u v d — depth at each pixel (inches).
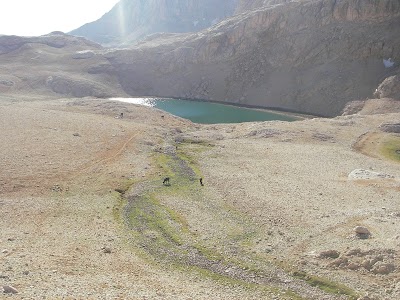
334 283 1405.0
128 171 2888.8
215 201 2333.9
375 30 6811.0
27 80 7588.6
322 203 2212.1
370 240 1642.5
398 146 3663.9
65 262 1498.5
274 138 3880.4
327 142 3777.1
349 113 5693.9
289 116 6033.5
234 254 1672.0
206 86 7775.6
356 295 1328.7
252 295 1350.9
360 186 2527.1
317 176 2768.2
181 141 3846.0
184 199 2389.3
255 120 5802.2
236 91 7406.5
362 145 3690.9
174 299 1141.1
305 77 6894.7
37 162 2918.3
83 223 2021.4
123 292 1166.3
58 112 4532.5
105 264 1530.5
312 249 1647.4
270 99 6899.6
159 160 3206.2
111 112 4810.5
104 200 2372.0
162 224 2028.8
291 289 1403.8
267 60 7519.7
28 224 1968.5
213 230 1932.8
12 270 1312.7
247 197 2338.8
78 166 2930.6
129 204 2333.9
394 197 2311.8
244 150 3474.4
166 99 7667.3
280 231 1865.2
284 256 1616.6
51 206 2236.7
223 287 1419.8
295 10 7746.1
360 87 6210.6
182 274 1534.2
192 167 3046.3
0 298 954.1
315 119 4758.9
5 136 3400.6
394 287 1337.4
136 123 4384.8
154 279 1403.8
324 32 7293.3
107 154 3250.5
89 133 3752.5
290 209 2119.8
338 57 6870.1
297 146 3607.3
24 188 2487.7
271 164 3065.9
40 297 1004.6
